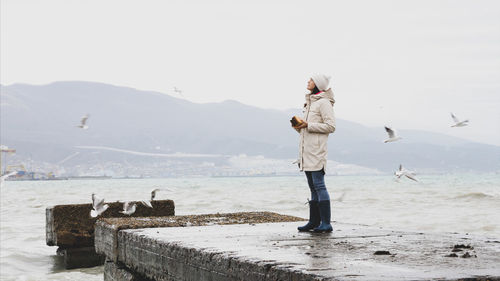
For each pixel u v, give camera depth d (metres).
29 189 73.06
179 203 29.03
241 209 24.81
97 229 7.79
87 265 10.48
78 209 10.48
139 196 41.94
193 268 4.91
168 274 5.42
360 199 31.41
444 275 3.38
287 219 8.37
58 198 39.78
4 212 23.17
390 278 3.29
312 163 6.52
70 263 10.34
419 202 27.69
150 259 5.86
